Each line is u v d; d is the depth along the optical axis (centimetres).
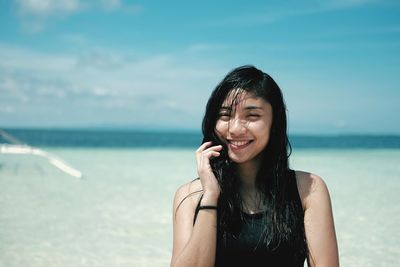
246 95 208
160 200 948
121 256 546
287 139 219
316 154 2794
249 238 201
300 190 214
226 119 213
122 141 6106
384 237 647
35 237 636
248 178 221
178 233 218
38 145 4016
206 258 198
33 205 885
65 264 513
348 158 2345
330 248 203
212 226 203
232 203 207
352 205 909
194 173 1484
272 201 208
